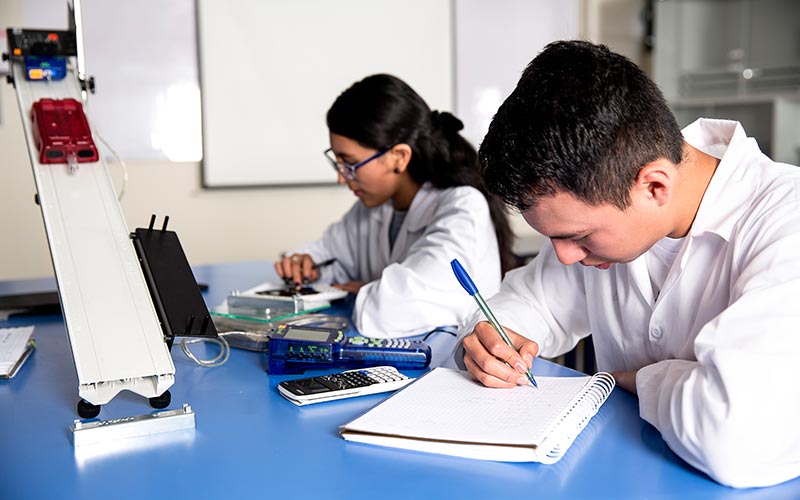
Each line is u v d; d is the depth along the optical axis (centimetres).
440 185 173
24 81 145
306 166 387
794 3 416
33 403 102
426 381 102
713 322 79
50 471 79
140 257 110
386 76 167
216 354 126
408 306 139
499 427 84
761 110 419
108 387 91
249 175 374
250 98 369
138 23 339
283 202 386
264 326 133
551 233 84
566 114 77
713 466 74
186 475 78
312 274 186
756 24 431
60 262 104
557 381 100
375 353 115
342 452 83
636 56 471
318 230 397
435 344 132
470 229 157
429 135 169
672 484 75
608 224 82
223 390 106
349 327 146
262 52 368
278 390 105
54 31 147
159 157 352
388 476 77
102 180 121
